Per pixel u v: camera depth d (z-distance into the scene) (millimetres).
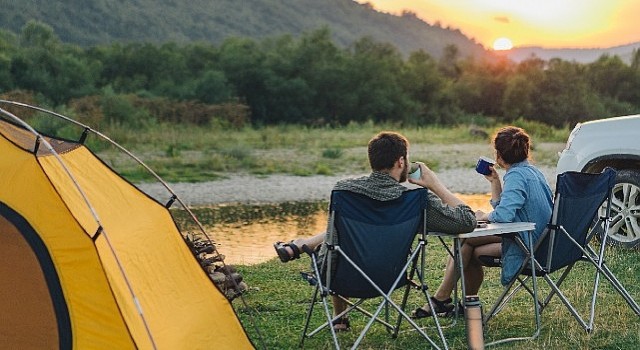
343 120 53688
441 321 5961
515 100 65562
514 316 6109
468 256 5785
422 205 4938
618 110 72062
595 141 9008
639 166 9055
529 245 5363
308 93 51688
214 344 4973
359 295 5047
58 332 4211
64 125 27156
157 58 52344
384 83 55375
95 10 147125
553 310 6258
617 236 8812
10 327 4270
